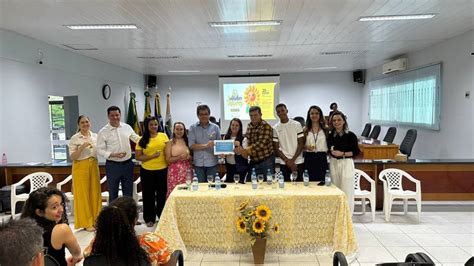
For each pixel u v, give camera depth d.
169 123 10.39
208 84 12.75
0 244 1.03
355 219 4.68
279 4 4.13
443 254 3.53
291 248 3.46
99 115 8.62
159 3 4.02
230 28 5.32
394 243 3.83
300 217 3.44
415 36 6.18
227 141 4.02
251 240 3.29
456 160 5.25
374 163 5.13
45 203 1.97
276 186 3.73
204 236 3.48
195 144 4.21
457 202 5.23
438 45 6.87
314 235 3.46
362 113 12.40
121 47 6.82
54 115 6.64
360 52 7.97
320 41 6.55
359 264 3.32
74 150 4.25
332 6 4.25
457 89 6.21
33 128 5.92
